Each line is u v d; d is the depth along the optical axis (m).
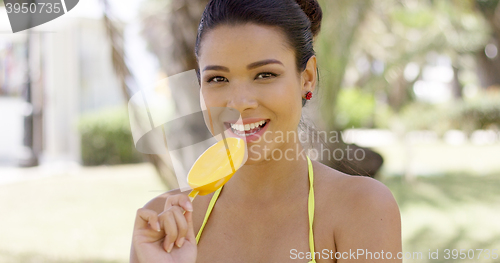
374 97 13.92
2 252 5.29
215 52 1.29
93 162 11.84
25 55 10.85
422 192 8.12
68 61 11.69
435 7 10.55
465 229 5.68
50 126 11.95
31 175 10.14
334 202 1.39
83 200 7.96
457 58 20.17
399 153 13.35
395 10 9.78
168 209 1.21
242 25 1.28
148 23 11.95
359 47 8.48
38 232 6.10
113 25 3.93
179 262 1.18
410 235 5.48
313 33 1.62
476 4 11.31
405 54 10.62
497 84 20.55
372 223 1.31
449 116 18.14
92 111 12.00
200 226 1.51
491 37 15.69
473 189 8.37
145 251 1.19
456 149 14.77
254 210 1.45
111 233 6.04
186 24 3.81
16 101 12.55
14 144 12.53
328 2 4.81
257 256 1.39
